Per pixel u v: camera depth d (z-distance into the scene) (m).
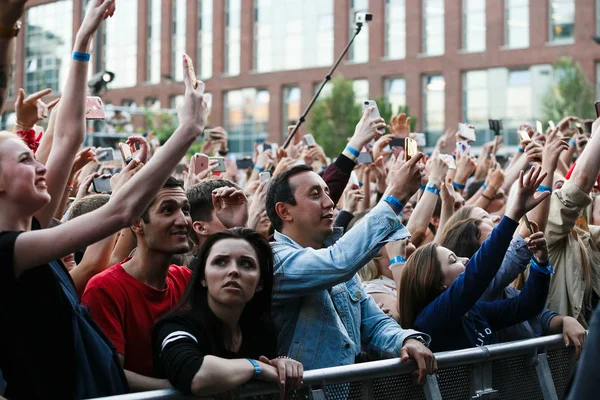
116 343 3.31
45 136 3.59
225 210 4.05
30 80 51.19
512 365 4.06
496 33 40.53
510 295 4.78
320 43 45.97
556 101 33.81
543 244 4.23
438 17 42.38
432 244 4.17
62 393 2.71
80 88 3.15
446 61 41.69
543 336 4.61
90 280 3.46
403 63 42.91
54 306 2.69
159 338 3.04
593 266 5.14
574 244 4.89
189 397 2.88
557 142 4.66
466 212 5.17
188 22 49.62
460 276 3.89
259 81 47.56
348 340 3.60
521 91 40.25
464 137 7.40
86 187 4.63
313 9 46.22
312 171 3.85
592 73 38.31
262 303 3.32
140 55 50.91
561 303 4.86
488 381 3.89
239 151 48.38
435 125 42.44
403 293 4.14
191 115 2.69
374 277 4.88
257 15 48.22
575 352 4.43
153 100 50.91
